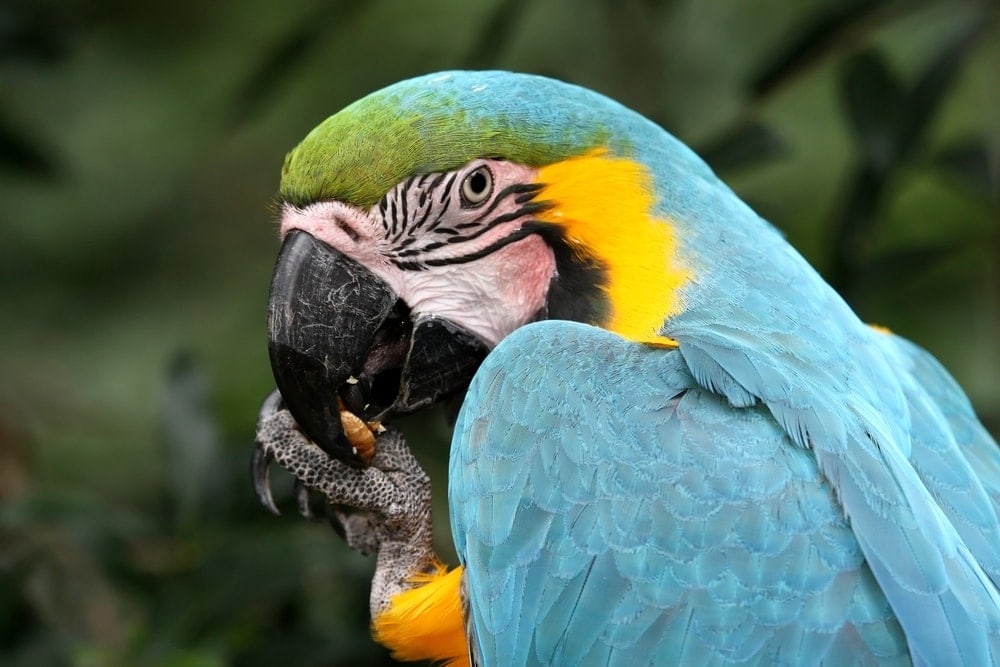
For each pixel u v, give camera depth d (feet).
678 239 19.36
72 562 27.09
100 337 39.11
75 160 40.93
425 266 19.54
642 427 17.69
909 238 36.22
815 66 30.01
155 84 41.01
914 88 28.66
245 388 37.76
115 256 40.57
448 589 19.34
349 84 40.06
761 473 17.12
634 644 17.04
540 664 17.62
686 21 37.32
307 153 19.42
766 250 19.52
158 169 41.16
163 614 25.21
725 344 17.95
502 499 18.08
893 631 16.46
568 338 18.65
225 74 40.86
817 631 16.52
